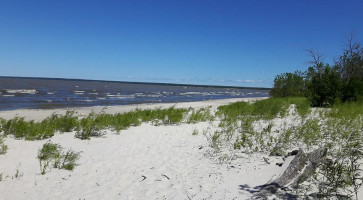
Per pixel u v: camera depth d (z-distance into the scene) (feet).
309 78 89.35
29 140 28.53
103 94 190.90
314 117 37.27
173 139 30.14
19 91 175.42
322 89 61.26
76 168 20.39
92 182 17.75
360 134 23.89
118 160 22.52
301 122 32.73
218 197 14.70
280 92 110.01
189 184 16.98
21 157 22.44
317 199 13.01
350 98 58.54
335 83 60.49
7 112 66.69
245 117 40.16
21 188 16.62
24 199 15.19
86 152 24.70
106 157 23.31
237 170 18.98
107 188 16.76
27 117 57.47
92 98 144.56
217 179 17.54
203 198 14.76
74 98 138.10
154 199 15.08
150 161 22.22
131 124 40.96
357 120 30.55
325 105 59.47
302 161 15.90
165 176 18.53
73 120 36.88
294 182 14.78
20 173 18.98
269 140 25.89
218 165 20.48
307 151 21.26
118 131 33.91
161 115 45.29
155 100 144.87
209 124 40.19
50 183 17.47
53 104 99.45
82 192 16.17
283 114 43.01
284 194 13.79
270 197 13.62
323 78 63.67
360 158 16.92
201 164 21.01
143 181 17.83
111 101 126.62
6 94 143.84
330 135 25.81
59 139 29.53
